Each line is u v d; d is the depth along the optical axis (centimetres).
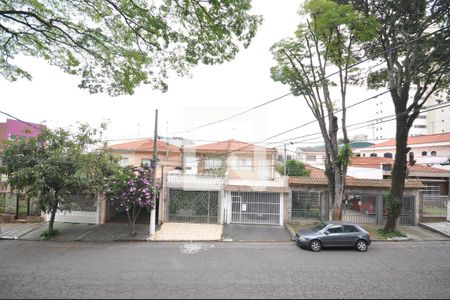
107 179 1716
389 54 1702
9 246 1505
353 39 1634
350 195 2119
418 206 2075
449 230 1866
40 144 1672
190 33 1044
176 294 841
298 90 1811
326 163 1842
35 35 1141
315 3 1463
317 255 1349
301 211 2088
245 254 1353
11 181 1584
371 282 959
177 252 1384
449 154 3659
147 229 1853
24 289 879
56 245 1532
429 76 1614
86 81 1279
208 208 2094
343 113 1711
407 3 1483
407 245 1598
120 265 1147
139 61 1186
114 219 2078
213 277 998
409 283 952
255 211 2100
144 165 1852
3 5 1048
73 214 1986
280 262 1211
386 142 4972
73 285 913
